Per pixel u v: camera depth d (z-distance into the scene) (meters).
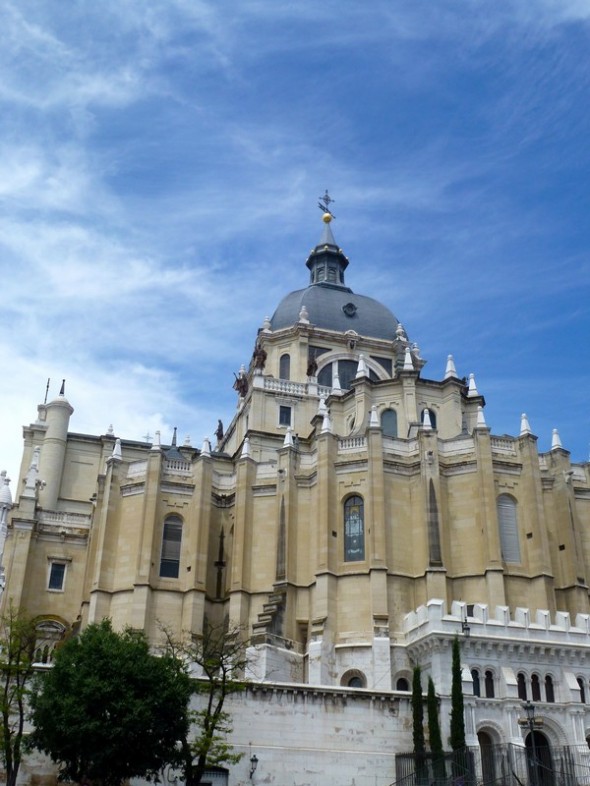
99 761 44.41
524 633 59.53
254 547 77.06
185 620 73.88
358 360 107.00
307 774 52.75
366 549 71.75
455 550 72.94
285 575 72.94
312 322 109.88
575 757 54.84
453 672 54.50
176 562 77.06
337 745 53.81
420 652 61.44
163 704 46.47
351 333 108.00
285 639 69.75
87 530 89.06
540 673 58.56
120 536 77.94
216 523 80.88
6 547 85.81
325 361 106.06
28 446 98.94
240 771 51.97
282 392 101.56
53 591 86.50
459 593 71.44
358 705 55.09
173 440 103.62
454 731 52.88
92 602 75.19
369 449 74.19
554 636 59.88
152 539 75.75
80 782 46.12
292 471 77.19
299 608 72.81
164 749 47.03
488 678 57.78
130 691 45.53
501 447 76.69
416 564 72.25
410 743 54.84
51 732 45.09
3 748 46.19
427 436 75.00
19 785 48.69
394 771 53.84
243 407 105.00
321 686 54.81
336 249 124.88
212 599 77.44
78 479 98.56
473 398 93.25
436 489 73.12
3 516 78.06
